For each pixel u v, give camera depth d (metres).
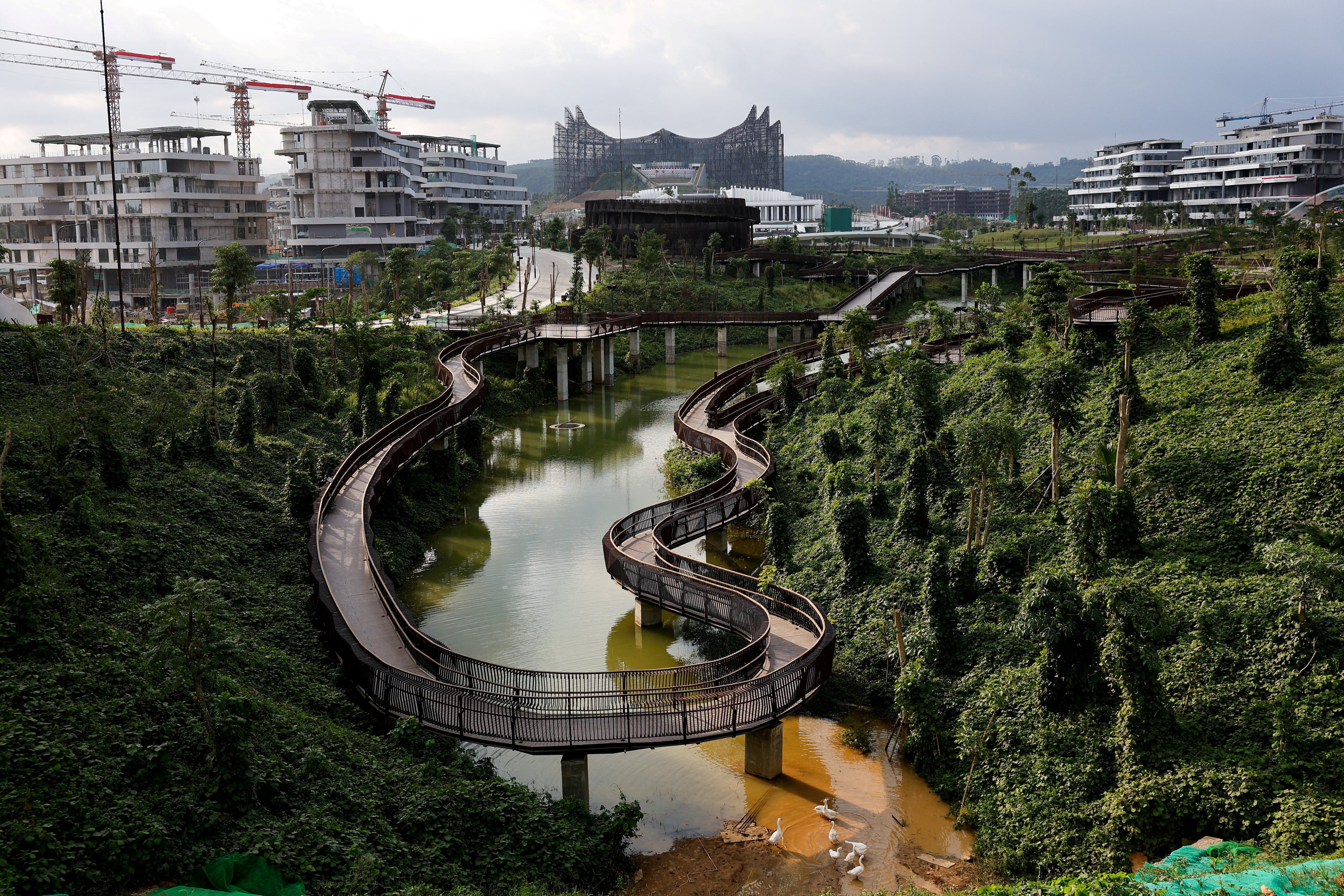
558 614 36.44
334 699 25.39
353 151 158.75
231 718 18.75
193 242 142.25
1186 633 25.92
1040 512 35.22
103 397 41.56
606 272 125.31
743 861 22.16
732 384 66.44
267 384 50.53
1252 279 58.06
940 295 127.38
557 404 78.62
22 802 16.30
